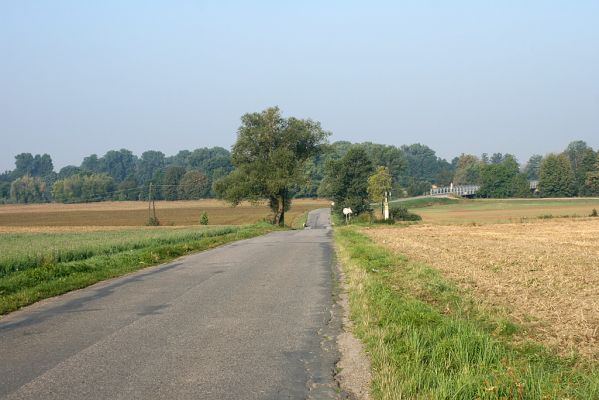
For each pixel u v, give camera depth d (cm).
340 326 898
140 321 948
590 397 527
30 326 935
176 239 3186
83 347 777
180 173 16975
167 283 1424
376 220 6166
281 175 5900
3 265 1752
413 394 554
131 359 709
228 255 2217
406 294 1134
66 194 16388
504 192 12988
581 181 12800
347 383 616
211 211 11781
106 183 16812
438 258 1855
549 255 1922
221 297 1184
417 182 16100
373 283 1250
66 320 977
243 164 6138
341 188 7981
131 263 1931
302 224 7756
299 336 831
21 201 17350
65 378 632
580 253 1998
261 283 1392
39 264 1892
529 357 667
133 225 7994
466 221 5788
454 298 1072
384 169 6662
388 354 695
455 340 698
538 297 1075
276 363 691
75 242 3231
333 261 1945
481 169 13875
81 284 1430
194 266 1827
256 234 4138
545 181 12850
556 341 746
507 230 3881
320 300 1142
